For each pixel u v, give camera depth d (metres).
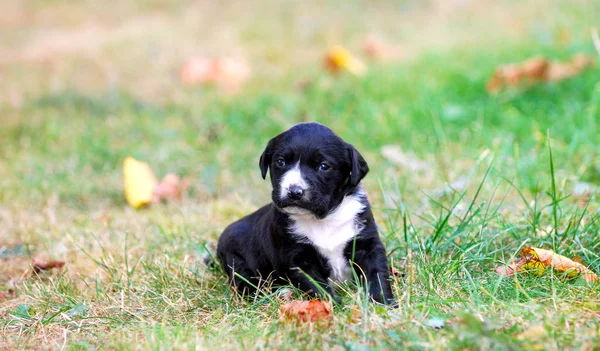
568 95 12.26
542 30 17.30
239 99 15.24
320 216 6.44
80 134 13.77
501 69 12.91
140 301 6.90
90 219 9.86
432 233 7.73
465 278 6.61
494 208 8.39
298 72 17.06
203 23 22.16
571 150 10.02
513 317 5.59
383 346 5.31
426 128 11.92
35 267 8.16
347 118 12.99
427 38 18.95
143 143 13.22
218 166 11.61
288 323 5.86
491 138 11.10
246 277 7.04
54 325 6.48
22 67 19.06
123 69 18.47
